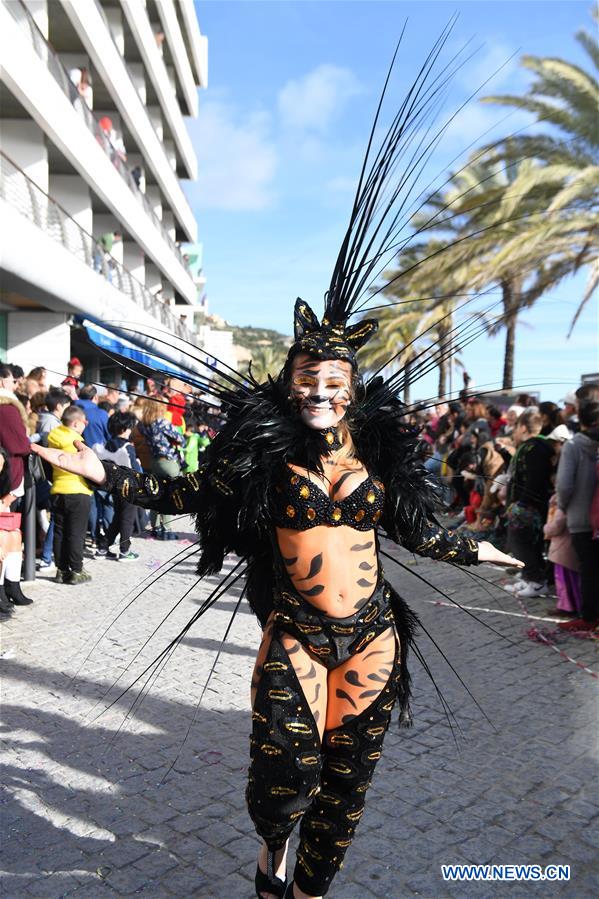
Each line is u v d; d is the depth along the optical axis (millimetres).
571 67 11703
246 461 2062
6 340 16344
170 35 29859
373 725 2092
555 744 3547
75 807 2949
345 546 2100
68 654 4797
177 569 7691
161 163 28875
